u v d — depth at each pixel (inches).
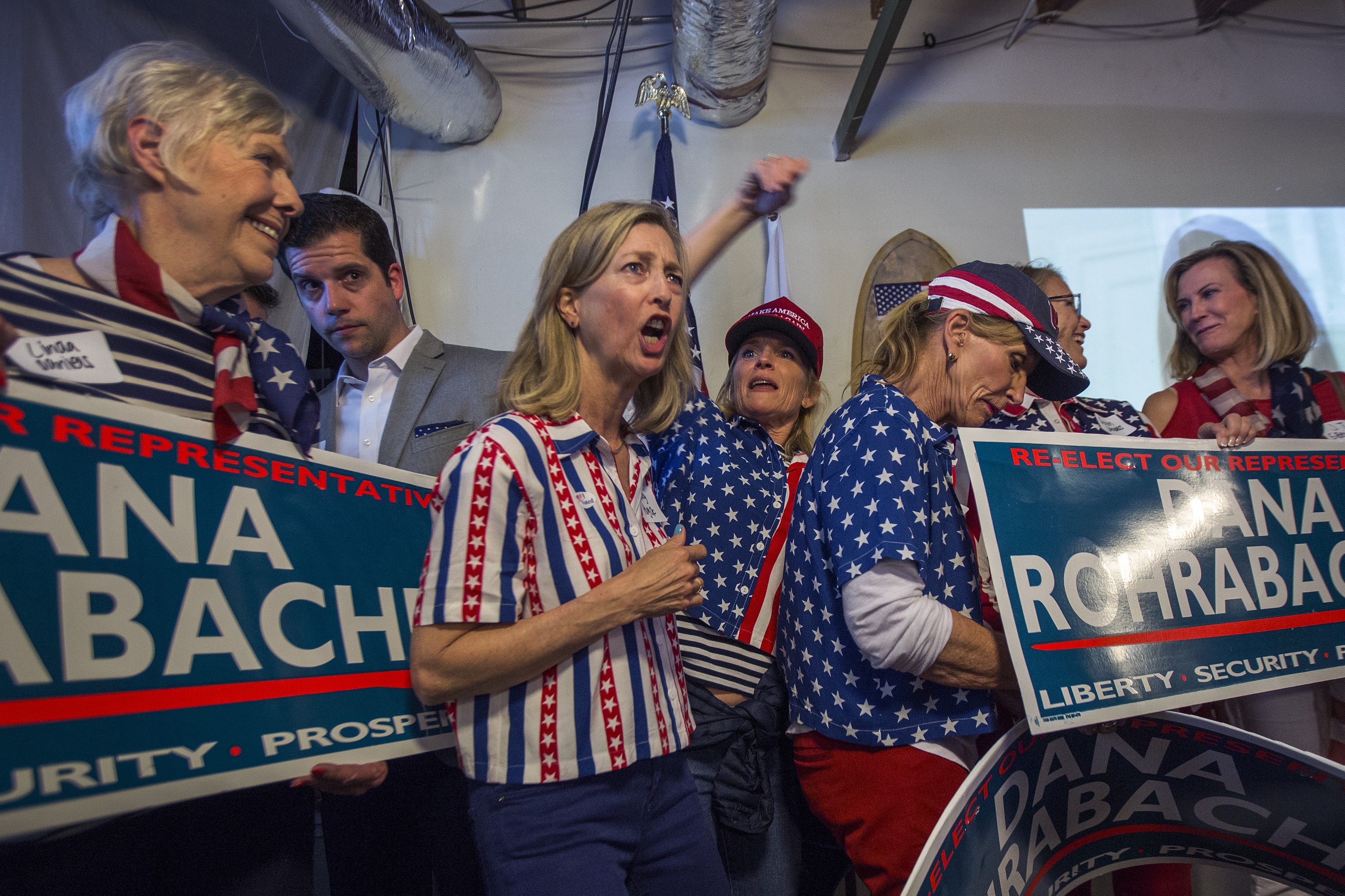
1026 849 51.3
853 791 51.9
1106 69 153.9
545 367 47.6
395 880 64.6
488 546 38.8
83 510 35.1
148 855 44.1
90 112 42.0
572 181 138.3
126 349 39.6
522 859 39.6
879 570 47.1
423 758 62.8
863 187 142.7
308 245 74.2
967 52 152.1
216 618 39.4
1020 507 52.2
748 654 65.0
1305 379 91.8
